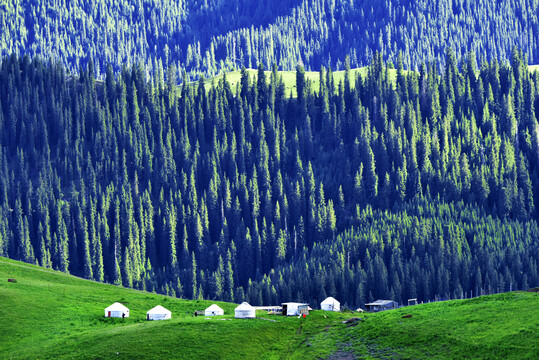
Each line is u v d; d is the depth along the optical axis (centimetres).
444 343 17725
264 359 19075
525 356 15825
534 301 19012
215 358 18800
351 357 18412
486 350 16675
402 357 17662
